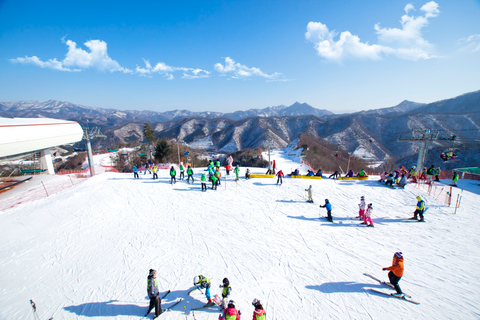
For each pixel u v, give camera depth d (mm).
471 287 8648
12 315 8148
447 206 16234
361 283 9016
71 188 22531
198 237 12930
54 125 33750
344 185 20922
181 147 64000
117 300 8625
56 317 7961
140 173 28047
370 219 13773
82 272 10383
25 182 26547
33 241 13219
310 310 7758
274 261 10586
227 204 17375
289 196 18656
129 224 14750
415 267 9906
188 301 8383
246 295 8523
